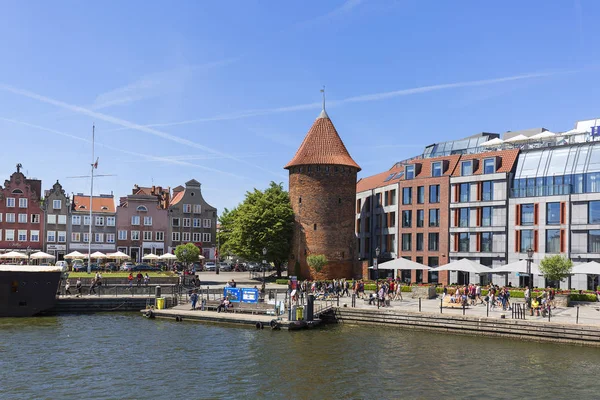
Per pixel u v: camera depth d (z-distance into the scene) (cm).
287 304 5097
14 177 9300
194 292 5716
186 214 10581
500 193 7144
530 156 7181
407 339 4131
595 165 6531
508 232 7044
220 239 10938
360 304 5203
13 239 9244
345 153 8269
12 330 4453
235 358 3531
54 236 9506
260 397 2795
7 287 5125
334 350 3753
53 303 5297
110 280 6269
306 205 8031
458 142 10569
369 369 3284
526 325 4091
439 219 7612
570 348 3819
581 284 6391
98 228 9869
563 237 6569
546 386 2972
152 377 3119
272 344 3938
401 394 2844
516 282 6875
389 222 8388
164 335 4256
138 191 11106
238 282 7581
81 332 4378
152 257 8325
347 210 8119
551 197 6706
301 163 8056
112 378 3095
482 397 2803
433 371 3244
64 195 9600
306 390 2902
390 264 6238
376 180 9650
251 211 8031
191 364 3391
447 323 4397
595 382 3039
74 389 2902
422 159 8144
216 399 2767
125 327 4603
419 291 5772
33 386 2942
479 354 3644
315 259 7538
